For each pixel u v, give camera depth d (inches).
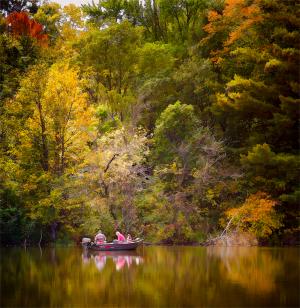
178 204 1916.8
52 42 2864.2
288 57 1905.8
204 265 1140.5
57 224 1969.7
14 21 2647.6
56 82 1918.1
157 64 2524.6
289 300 701.3
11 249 1713.8
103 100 2452.0
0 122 1994.3
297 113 1911.9
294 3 1980.8
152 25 2935.5
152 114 2333.9
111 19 2829.7
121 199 1902.1
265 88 1956.2
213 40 2349.9
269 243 1923.0
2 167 1881.2
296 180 1958.7
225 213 1920.5
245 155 2036.2
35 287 836.0
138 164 1941.4
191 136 2073.1
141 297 738.2
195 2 2812.5
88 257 1374.3
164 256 1387.8
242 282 871.1
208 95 2258.9
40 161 1953.7
